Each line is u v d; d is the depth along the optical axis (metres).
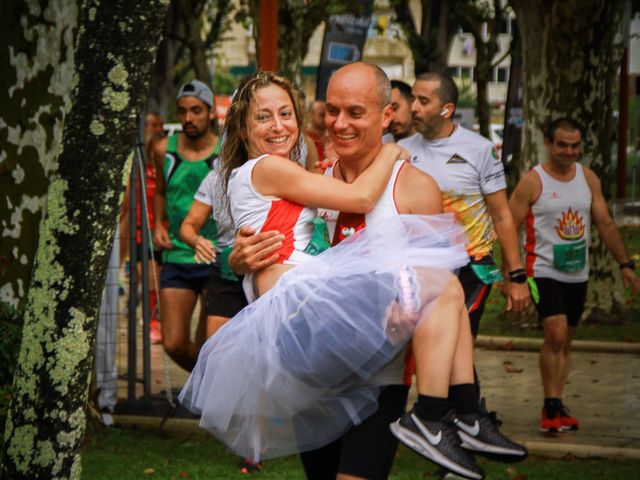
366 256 4.22
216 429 4.53
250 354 4.31
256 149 4.62
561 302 8.27
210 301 6.93
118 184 4.02
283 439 4.45
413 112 7.11
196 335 8.41
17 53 7.29
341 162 4.58
